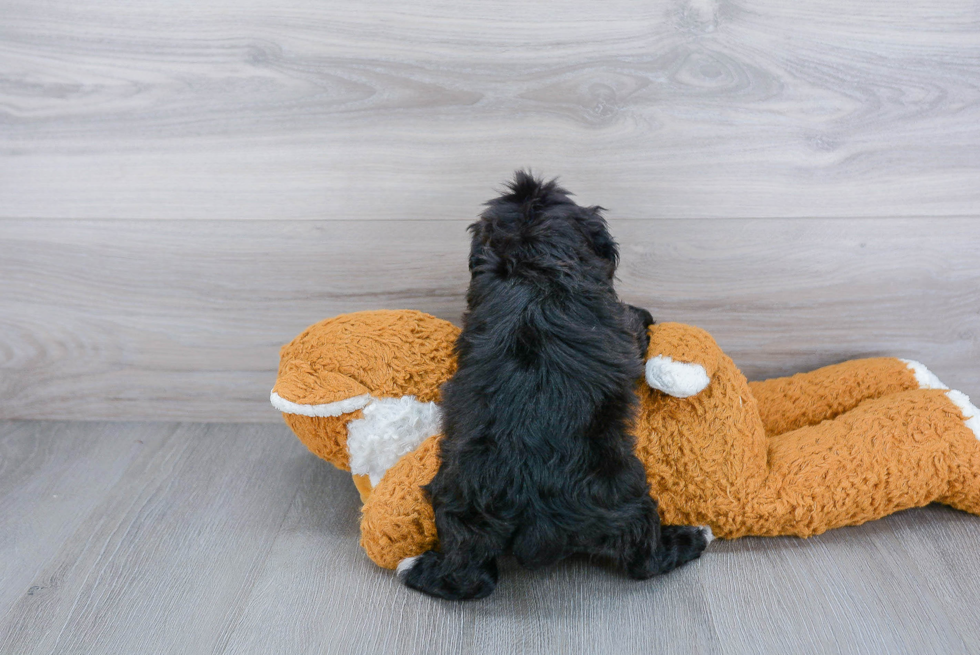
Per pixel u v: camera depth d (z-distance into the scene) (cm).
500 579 97
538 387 85
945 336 128
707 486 99
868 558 99
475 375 88
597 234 95
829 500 98
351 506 115
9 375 136
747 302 126
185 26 113
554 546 88
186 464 126
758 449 101
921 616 89
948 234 121
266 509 114
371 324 104
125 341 133
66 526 110
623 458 88
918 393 108
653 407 100
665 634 87
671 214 121
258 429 137
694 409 99
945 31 109
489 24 111
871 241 122
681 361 94
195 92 117
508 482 86
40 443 132
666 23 110
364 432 100
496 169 119
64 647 88
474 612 92
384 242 124
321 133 118
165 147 120
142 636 89
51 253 127
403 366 100
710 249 123
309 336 104
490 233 93
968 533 103
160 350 134
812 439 104
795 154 117
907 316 127
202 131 118
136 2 112
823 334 128
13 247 126
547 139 117
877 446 100
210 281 128
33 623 91
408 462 98
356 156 119
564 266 88
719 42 111
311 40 113
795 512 98
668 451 99
